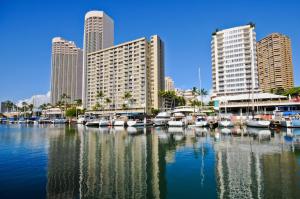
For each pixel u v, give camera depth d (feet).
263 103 403.13
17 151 111.24
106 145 130.52
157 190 56.24
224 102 427.74
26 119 578.25
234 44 579.07
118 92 614.75
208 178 65.67
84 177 66.39
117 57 625.00
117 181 62.69
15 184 60.13
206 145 127.24
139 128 289.53
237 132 201.05
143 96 574.15
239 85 565.53
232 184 60.23
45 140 156.56
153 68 609.42
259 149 111.24
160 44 643.04
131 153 104.83
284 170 72.43
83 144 134.92
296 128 217.56
